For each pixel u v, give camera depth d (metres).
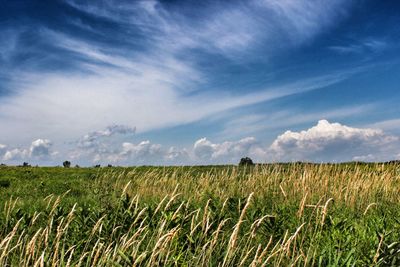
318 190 12.28
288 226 7.96
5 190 20.20
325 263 5.76
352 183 12.38
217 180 15.06
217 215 6.87
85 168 32.53
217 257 5.66
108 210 8.06
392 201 11.70
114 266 4.93
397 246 5.61
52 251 6.02
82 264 5.84
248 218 7.46
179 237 6.32
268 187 13.09
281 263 5.82
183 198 12.23
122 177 16.86
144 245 6.21
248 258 6.00
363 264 5.42
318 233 6.68
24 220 7.12
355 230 7.59
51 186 20.66
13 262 5.58
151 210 7.20
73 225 7.73
